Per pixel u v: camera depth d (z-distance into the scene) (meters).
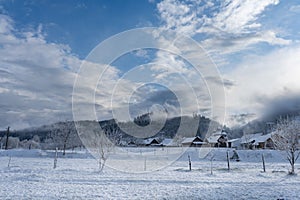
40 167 16.48
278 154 29.66
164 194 8.09
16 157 28.12
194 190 8.79
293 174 13.96
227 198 7.63
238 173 14.77
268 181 11.27
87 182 10.17
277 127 17.66
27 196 7.40
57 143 36.66
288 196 7.88
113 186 9.34
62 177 11.48
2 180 10.42
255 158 29.14
